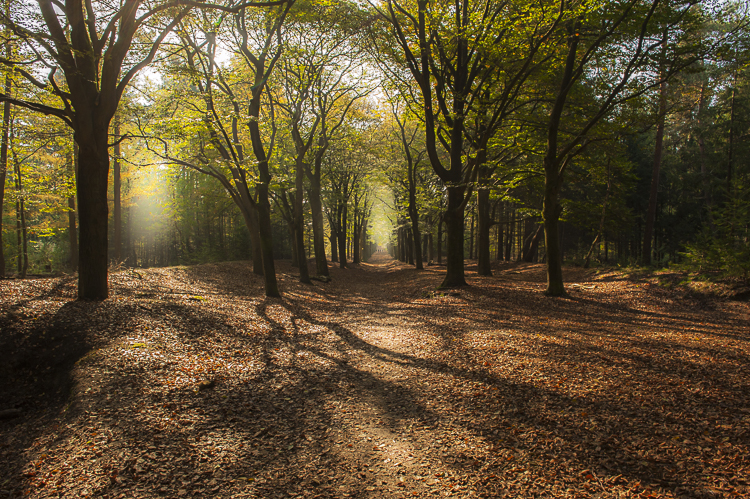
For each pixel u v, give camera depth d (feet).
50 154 65.51
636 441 14.11
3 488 12.81
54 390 19.88
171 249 128.16
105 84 30.32
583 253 106.83
